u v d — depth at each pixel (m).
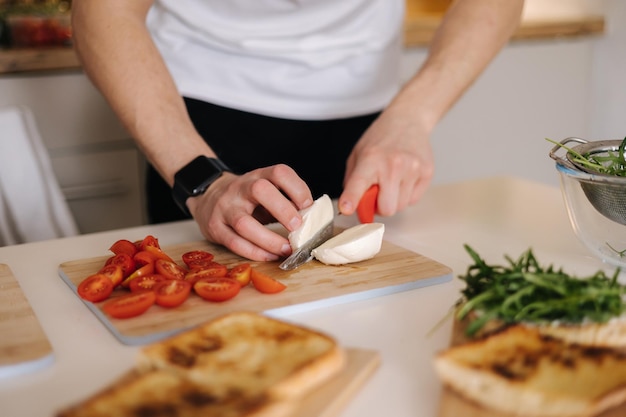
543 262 0.99
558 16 2.80
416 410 0.62
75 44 1.20
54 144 2.02
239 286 0.84
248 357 0.62
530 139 2.71
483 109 2.57
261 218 1.06
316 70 1.43
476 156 2.61
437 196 1.33
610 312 0.65
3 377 0.68
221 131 1.45
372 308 0.84
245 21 1.39
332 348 0.61
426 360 0.71
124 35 1.15
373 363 0.67
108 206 2.13
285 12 1.39
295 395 0.57
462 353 0.61
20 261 1.01
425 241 1.08
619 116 2.71
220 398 0.55
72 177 2.06
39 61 1.93
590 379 0.59
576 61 2.70
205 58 1.41
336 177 1.54
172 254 1.00
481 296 0.68
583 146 0.97
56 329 0.79
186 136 1.12
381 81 1.51
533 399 0.57
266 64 1.42
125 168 2.12
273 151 1.48
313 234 0.97
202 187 1.05
